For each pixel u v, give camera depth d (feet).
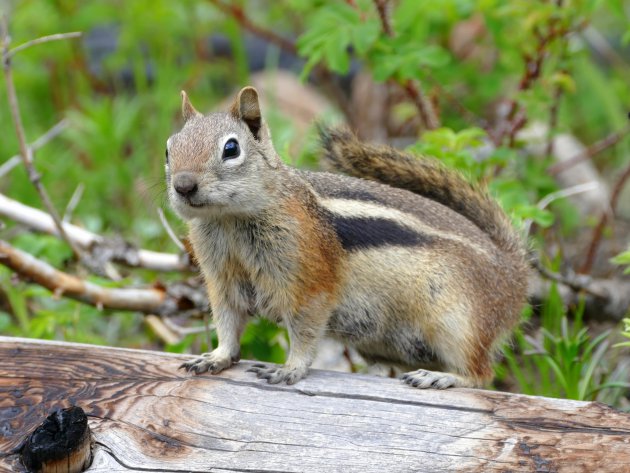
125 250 40.98
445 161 38.24
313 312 30.09
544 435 25.34
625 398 37.27
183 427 25.89
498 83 52.39
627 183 55.77
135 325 45.11
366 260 30.99
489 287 32.07
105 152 54.19
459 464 24.77
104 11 61.05
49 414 25.89
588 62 57.67
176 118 58.49
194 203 28.17
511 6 44.93
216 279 31.04
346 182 32.71
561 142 56.44
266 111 57.62
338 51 41.04
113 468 24.56
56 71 61.52
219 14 62.03
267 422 26.11
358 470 24.67
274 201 29.66
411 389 27.48
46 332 39.70
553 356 35.63
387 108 57.67
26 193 51.96
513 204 39.58
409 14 46.52
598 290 41.63
